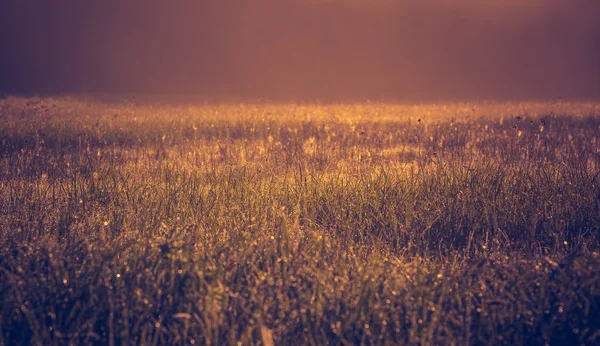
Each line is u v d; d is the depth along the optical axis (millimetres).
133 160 16969
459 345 6086
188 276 7027
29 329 6367
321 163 16078
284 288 6957
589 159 15969
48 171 14531
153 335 6336
